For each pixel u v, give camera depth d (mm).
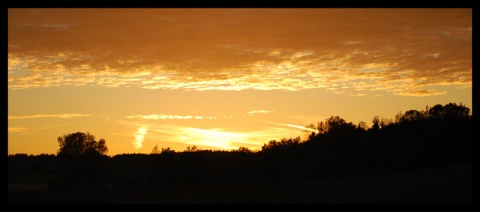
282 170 81125
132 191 51031
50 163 77000
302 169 80250
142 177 79875
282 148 82875
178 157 80938
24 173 73062
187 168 80000
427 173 54094
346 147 80688
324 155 80500
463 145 73750
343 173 77688
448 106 80562
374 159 77188
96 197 45594
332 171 78688
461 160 72000
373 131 83062
